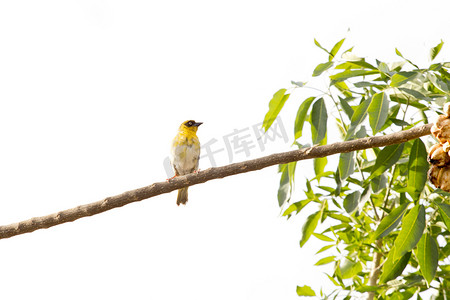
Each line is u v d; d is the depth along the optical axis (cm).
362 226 1017
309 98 873
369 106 725
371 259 1028
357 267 1017
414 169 741
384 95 730
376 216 977
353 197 911
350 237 1020
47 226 698
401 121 888
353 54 891
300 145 907
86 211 689
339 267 1016
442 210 774
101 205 683
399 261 805
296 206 1002
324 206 995
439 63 854
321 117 844
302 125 877
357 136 847
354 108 974
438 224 883
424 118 912
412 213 695
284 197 910
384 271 805
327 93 866
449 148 463
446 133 464
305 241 980
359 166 953
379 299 972
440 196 882
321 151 625
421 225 688
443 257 934
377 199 1025
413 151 742
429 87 948
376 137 604
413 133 585
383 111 715
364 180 923
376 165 739
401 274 884
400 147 738
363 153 1016
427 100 813
